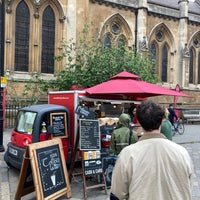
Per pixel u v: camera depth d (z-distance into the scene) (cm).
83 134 707
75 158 818
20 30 2294
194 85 3578
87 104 1039
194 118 2820
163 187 235
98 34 2608
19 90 2216
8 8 2191
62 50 2473
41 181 599
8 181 775
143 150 246
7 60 2208
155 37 3256
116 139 685
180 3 3403
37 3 2333
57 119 820
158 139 251
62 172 663
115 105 1199
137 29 3036
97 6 2752
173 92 961
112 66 1764
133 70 1834
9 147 857
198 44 3628
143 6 3009
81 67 1864
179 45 3409
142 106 262
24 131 816
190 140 1612
